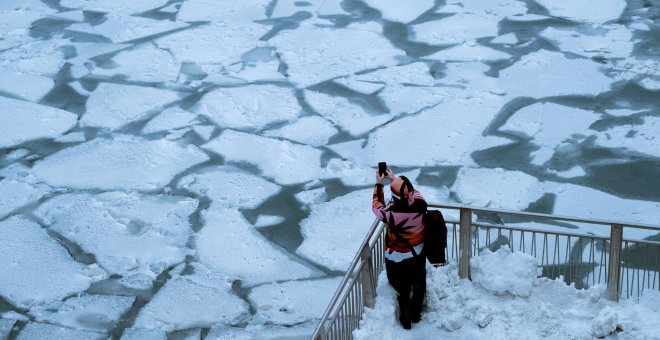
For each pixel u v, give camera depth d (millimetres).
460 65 13414
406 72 13336
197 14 16125
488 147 11078
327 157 11172
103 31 15617
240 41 14844
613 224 5230
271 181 10680
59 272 8953
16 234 9719
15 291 8648
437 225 5270
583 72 12812
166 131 12125
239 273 8820
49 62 14453
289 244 9297
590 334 5172
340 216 9773
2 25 16078
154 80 13672
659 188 9797
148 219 9945
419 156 11008
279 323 7957
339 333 5066
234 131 12008
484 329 5430
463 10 15453
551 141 11070
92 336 7895
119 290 8617
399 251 5312
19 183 10930
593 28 14312
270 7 16266
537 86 12562
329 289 8445
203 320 8070
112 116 12664
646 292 5840
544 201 9719
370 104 12484
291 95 12906
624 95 12078
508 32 14391
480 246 8555
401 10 15648
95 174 11078
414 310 5484
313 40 14695
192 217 9953
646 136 10953
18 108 12977
